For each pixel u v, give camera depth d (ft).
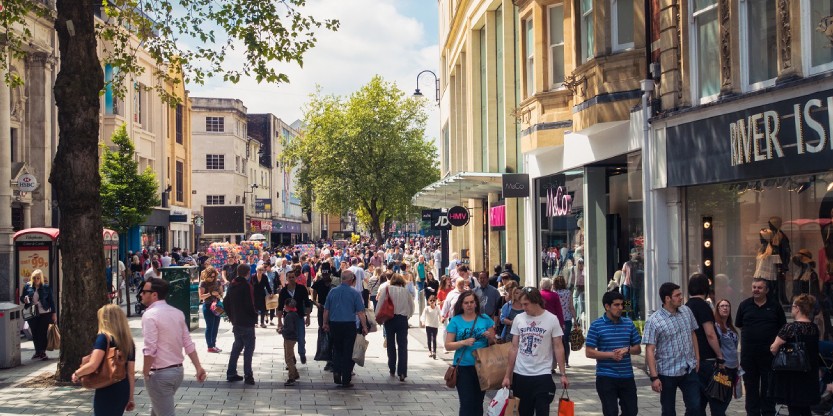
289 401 38.32
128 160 108.37
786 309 39.17
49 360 52.90
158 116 161.27
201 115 238.89
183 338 26.40
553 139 64.03
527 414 27.45
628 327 28.25
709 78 45.14
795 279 38.60
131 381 24.54
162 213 157.48
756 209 41.60
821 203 36.63
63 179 42.14
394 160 180.96
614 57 52.54
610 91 52.80
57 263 76.38
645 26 50.88
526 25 69.31
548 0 64.23
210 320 57.41
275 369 49.26
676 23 47.34
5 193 93.30
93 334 42.34
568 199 66.49
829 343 33.45
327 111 182.60
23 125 105.40
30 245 75.92
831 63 35.04
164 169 163.53
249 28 51.80
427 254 162.50
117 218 106.42
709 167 43.27
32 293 54.90
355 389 42.27
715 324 30.63
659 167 48.55
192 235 187.52
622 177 60.44
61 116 42.24
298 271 65.67
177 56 54.85
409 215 194.08
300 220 358.23
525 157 77.87
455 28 119.85
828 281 36.17
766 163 38.40
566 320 47.75
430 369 50.24
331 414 35.40
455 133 129.08
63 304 42.55
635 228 53.62
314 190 188.24
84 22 42.11
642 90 50.08
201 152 239.30
